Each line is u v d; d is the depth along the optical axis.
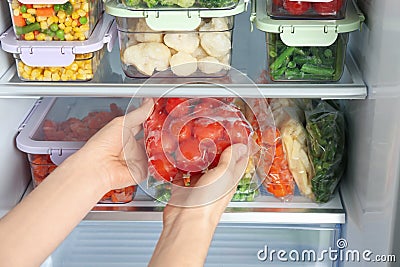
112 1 1.30
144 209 1.45
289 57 1.27
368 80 1.26
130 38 1.28
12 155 1.46
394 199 1.12
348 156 1.47
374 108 1.22
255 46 1.48
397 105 1.07
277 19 1.25
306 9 1.24
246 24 1.60
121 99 1.61
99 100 1.60
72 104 1.59
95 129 1.50
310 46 1.26
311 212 1.41
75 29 1.28
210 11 1.23
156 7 1.23
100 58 1.41
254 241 1.57
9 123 1.43
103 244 1.59
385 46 1.14
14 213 0.96
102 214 1.44
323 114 1.43
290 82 1.29
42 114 1.55
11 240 0.92
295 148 1.42
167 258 0.90
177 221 0.98
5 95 1.28
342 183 1.49
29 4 1.25
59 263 1.60
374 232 1.23
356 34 1.38
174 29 1.24
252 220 1.41
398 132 1.08
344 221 1.42
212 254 1.58
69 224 0.99
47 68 1.29
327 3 1.23
